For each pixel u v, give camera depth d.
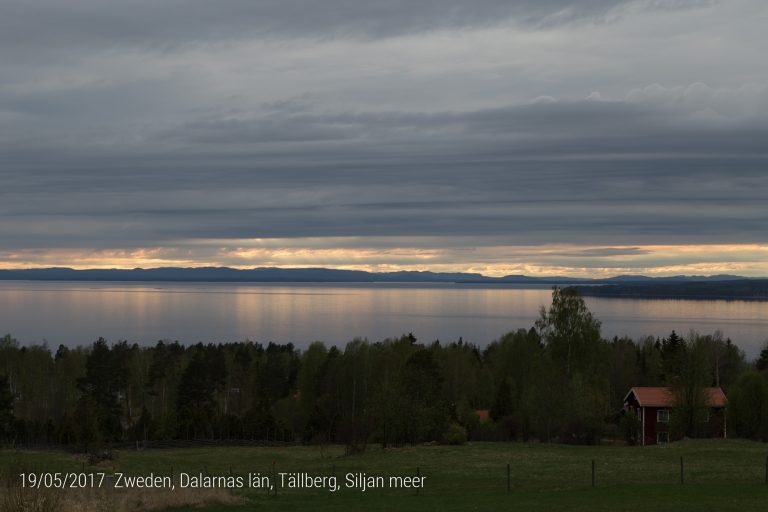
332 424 88.00
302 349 198.25
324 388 107.56
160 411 119.94
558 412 69.38
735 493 36.28
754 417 69.75
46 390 112.31
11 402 86.75
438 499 38.16
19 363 112.94
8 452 64.88
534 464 50.47
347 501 38.06
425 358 84.88
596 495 37.22
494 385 110.56
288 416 108.56
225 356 131.25
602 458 52.94
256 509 35.59
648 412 81.25
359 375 99.19
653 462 50.09
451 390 110.81
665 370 102.69
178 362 126.81
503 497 38.16
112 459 59.28
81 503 33.66
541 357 87.62
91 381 98.56
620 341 132.12
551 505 34.62
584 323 87.38
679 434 74.69
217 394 129.25
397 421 68.44
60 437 82.06
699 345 74.88
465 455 56.00
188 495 37.91
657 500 34.75
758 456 52.41
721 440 62.97
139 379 118.06
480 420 88.69
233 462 60.00
